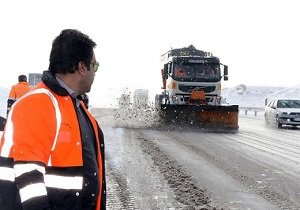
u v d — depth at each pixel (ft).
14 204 7.20
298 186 26.12
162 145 42.91
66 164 7.51
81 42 8.02
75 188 7.54
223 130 64.49
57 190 7.40
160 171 29.01
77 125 7.77
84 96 8.74
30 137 7.10
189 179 26.78
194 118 64.39
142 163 31.86
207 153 38.55
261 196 23.31
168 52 83.15
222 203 21.49
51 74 7.99
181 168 30.37
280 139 54.54
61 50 7.92
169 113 64.39
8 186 7.19
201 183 25.86
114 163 31.48
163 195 22.61
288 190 24.95
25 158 7.00
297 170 31.55
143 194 22.67
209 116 64.59
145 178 26.66
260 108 137.18
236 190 24.47
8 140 7.16
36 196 6.88
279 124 75.82
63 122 7.56
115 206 20.17
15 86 37.58
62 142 7.51
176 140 48.26
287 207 21.26
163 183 25.45
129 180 25.91
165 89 80.43
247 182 26.71
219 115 64.69
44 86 7.73
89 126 8.42
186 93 68.49
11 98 37.45
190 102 68.39
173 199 21.89
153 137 50.39
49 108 7.44
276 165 33.47
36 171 7.02
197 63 68.90
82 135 7.86
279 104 79.51
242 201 22.07
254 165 33.04
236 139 52.39
